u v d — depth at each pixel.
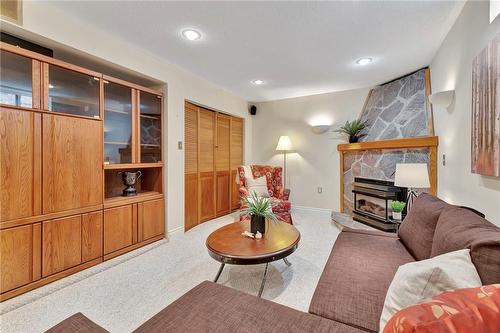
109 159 2.52
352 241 1.94
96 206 2.30
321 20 2.03
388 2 1.80
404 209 2.90
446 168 2.40
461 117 1.96
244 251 1.78
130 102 2.68
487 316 0.58
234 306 1.06
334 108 4.26
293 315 1.00
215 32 2.24
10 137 1.75
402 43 2.44
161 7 1.87
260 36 2.30
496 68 1.34
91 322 0.93
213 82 3.74
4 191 1.72
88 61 2.35
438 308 0.61
